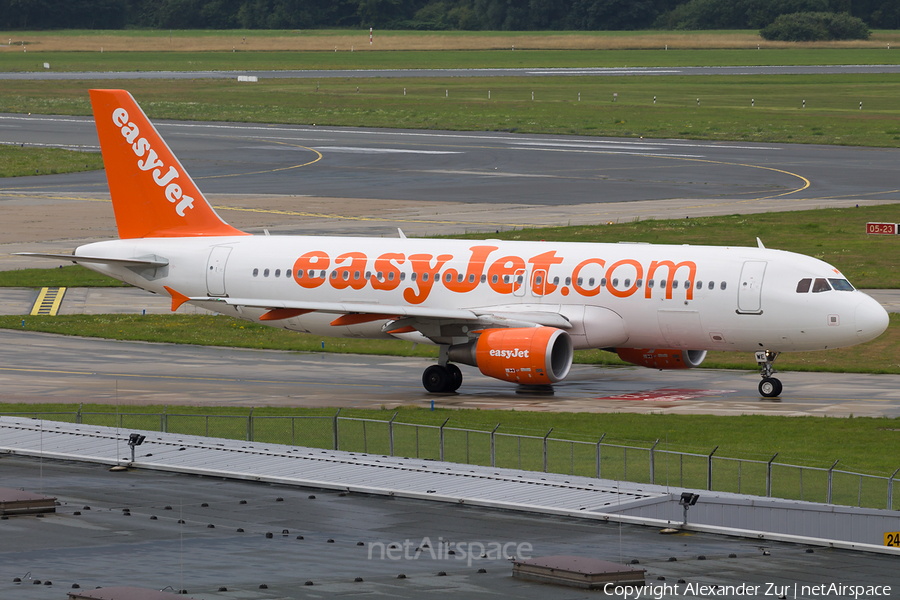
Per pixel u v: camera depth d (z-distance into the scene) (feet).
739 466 425.69
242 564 277.23
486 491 371.15
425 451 473.67
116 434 463.01
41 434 459.32
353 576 268.00
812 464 493.77
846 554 301.02
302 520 329.93
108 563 274.57
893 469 487.61
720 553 298.15
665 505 361.71
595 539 311.68
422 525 325.62
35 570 265.75
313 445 493.36
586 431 581.12
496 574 271.28
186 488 370.73
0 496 335.67
